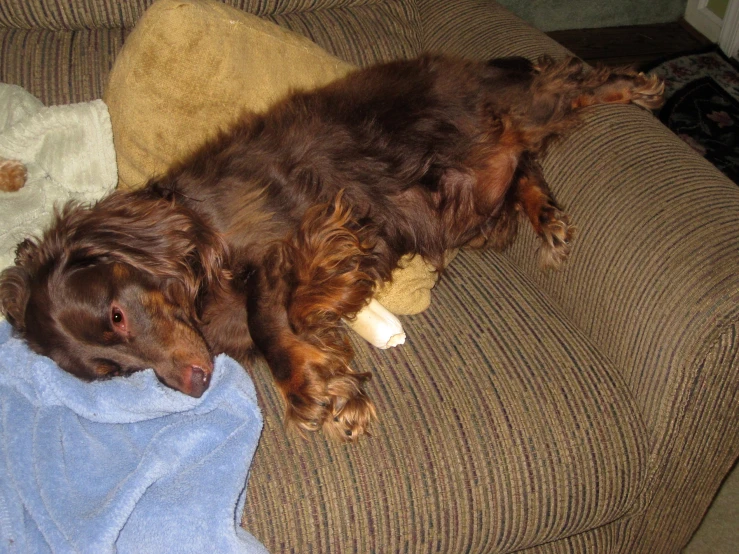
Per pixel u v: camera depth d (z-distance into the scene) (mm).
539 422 951
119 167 1083
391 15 1340
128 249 948
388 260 1050
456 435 935
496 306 1075
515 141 1084
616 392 982
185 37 1020
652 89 1134
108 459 874
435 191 1079
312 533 892
